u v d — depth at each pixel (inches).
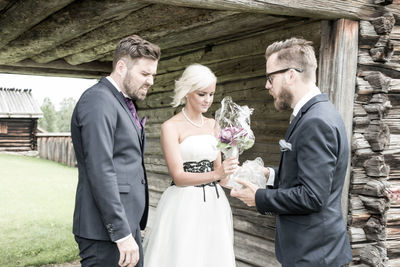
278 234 86.7
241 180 87.3
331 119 77.2
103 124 78.1
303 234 79.9
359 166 116.3
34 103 882.8
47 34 167.2
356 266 114.5
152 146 244.5
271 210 81.5
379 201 112.3
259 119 161.0
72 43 194.9
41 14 131.7
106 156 77.3
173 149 110.8
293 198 77.0
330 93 113.8
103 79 86.0
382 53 115.0
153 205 245.0
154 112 242.4
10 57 225.0
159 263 110.4
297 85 83.7
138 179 87.1
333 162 75.6
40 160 755.4
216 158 121.5
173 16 134.6
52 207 359.9
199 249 110.0
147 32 162.1
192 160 113.0
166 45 192.5
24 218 309.0
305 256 79.5
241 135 97.0
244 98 168.6
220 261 111.4
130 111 88.0
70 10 134.9
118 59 85.2
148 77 84.8
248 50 160.9
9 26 152.3
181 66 212.8
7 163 673.0
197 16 134.0
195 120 116.7
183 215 111.2
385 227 114.2
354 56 114.3
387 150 124.0
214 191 116.8
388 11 117.6
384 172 114.0
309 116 78.1
